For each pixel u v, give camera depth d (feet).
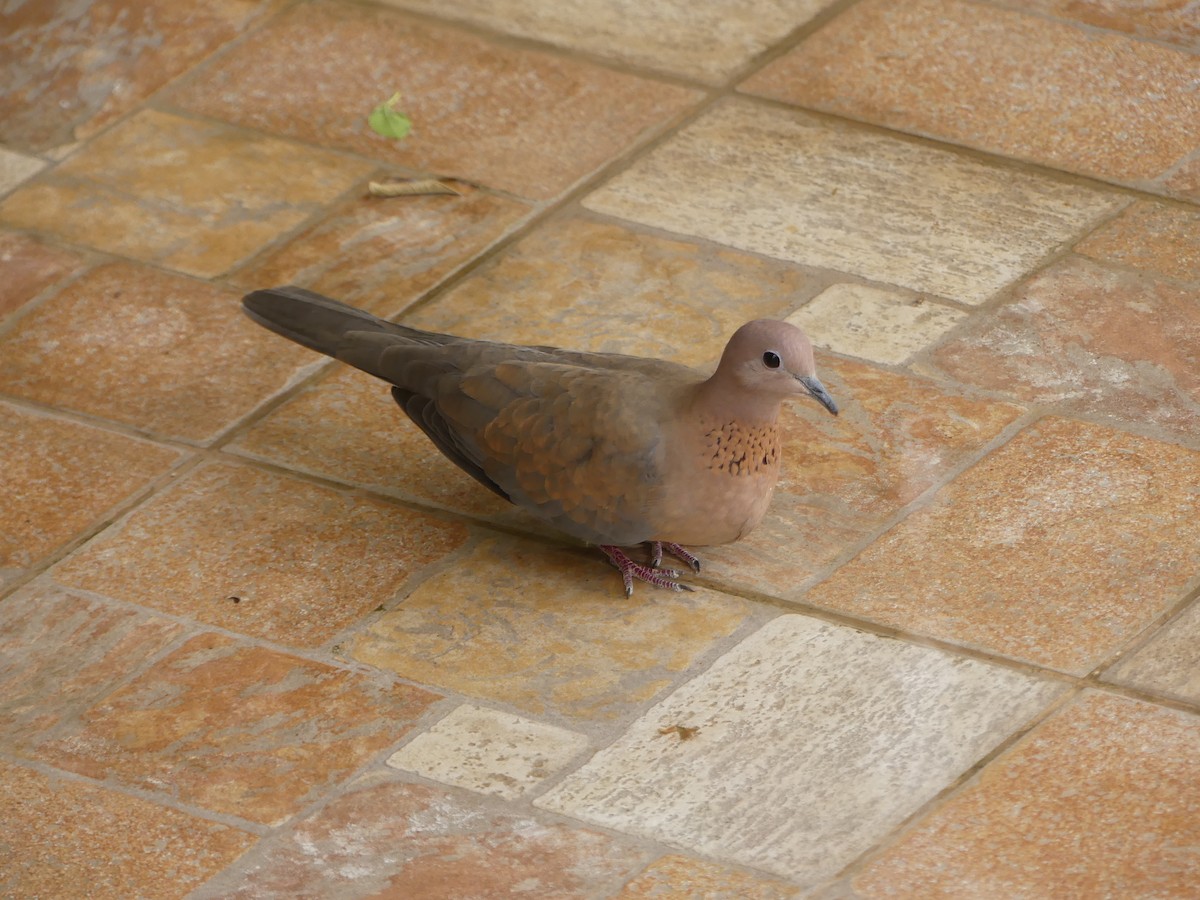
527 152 46.03
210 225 44.09
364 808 30.07
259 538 35.65
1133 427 37.09
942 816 29.40
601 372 33.32
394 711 31.89
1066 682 31.68
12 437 38.22
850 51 48.91
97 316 41.45
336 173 45.62
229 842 29.60
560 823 29.66
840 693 31.76
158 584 34.71
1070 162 44.80
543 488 33.09
